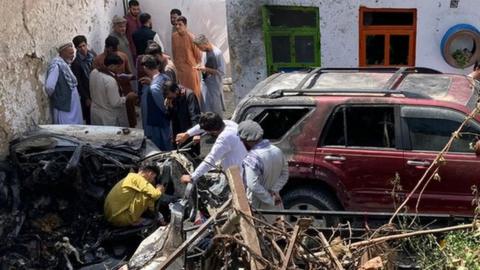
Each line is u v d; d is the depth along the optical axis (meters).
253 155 7.05
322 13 11.98
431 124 7.61
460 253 5.01
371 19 12.00
